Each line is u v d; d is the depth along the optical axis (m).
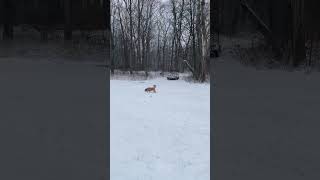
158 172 7.50
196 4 33.31
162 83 31.80
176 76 36.69
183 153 8.79
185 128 11.65
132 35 47.84
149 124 12.28
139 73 43.59
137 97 20.78
